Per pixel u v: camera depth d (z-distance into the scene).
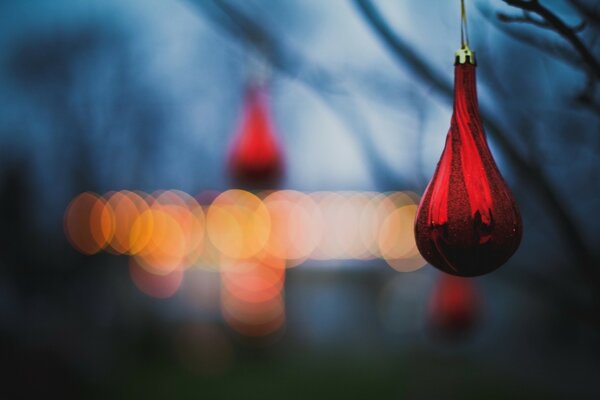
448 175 1.80
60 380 9.46
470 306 6.40
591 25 2.32
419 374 15.86
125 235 17.59
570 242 2.62
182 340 17.94
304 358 18.34
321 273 23.98
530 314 17.88
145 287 18.61
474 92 1.85
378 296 22.84
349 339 20.50
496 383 15.08
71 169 16.52
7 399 8.95
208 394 14.23
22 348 9.16
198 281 20.61
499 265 1.80
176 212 20.44
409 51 2.81
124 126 17.00
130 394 12.33
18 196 11.12
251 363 17.64
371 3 2.81
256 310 20.45
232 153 4.66
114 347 13.94
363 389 14.88
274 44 3.41
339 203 22.11
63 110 16.88
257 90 4.62
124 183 17.31
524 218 3.73
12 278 10.81
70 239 14.47
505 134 2.67
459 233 1.76
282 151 4.67
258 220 21.62
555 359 17.09
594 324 2.93
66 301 12.32
